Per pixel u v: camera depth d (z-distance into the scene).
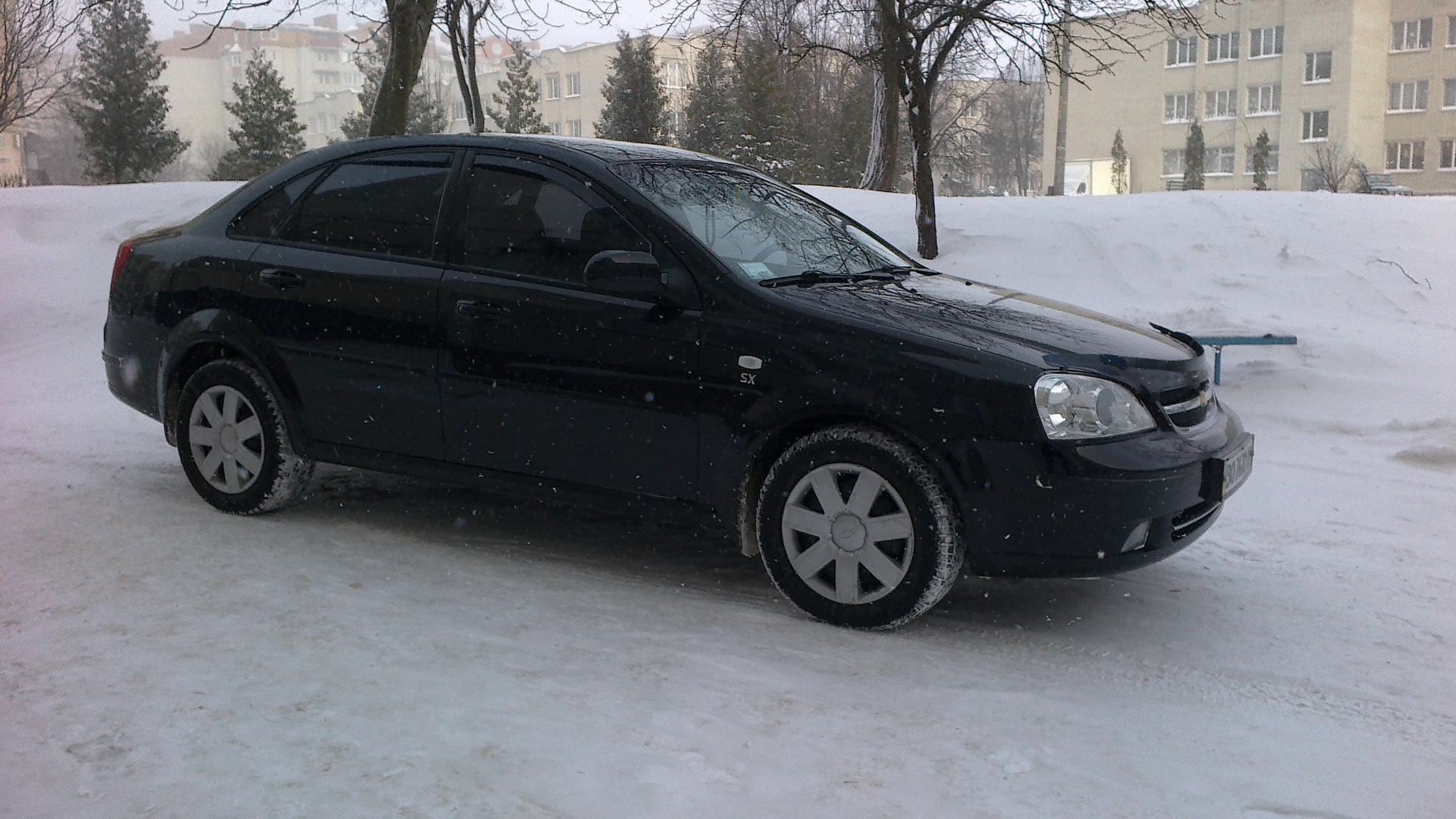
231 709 3.25
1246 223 12.85
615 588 4.49
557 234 4.53
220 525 5.11
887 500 3.97
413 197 4.88
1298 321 9.95
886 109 20.66
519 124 54.50
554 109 79.88
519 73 54.16
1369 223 12.66
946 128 46.72
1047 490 3.76
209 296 5.20
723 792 2.85
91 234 13.84
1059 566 3.82
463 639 3.83
